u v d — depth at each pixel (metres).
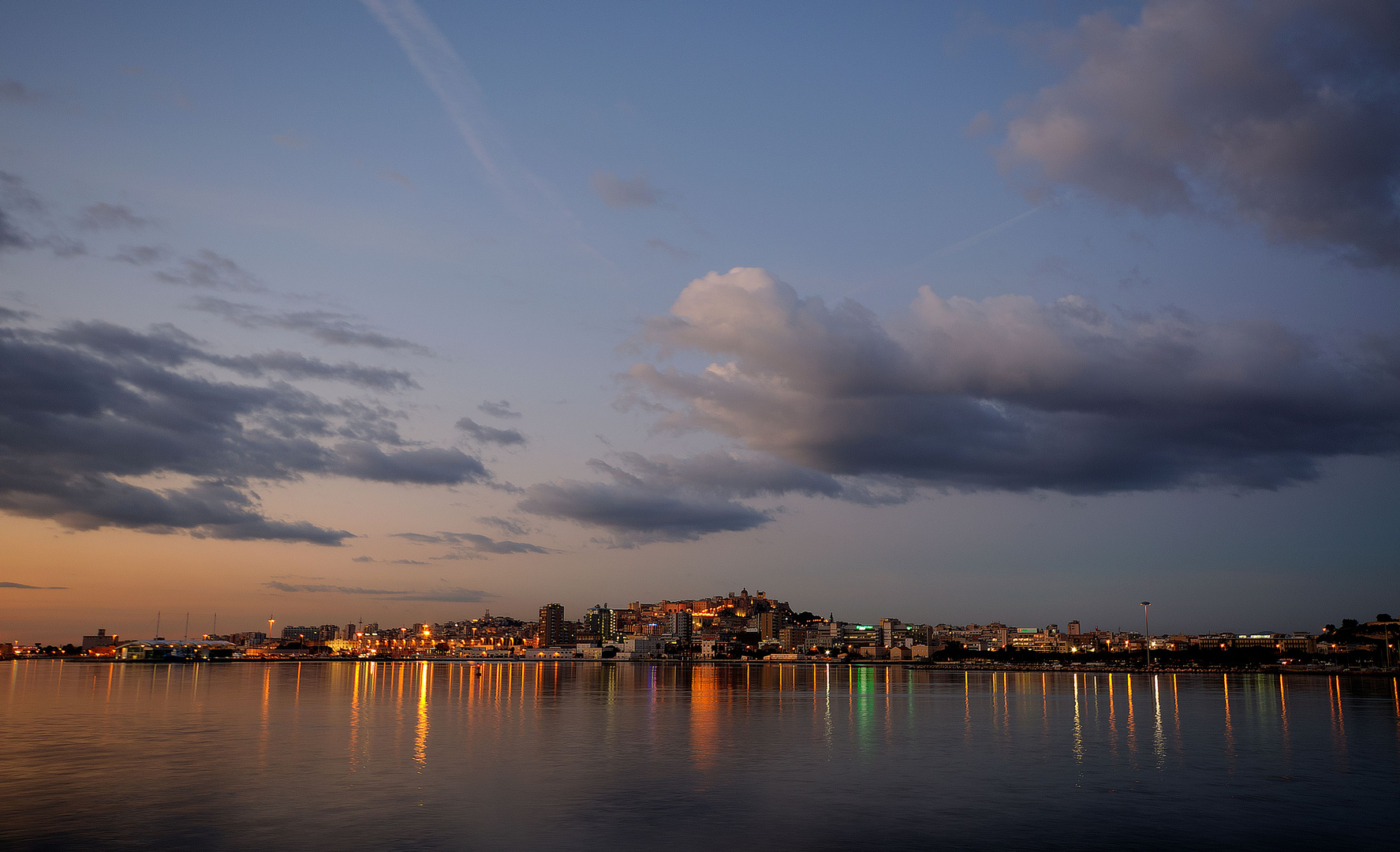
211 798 63.69
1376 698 180.75
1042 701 172.62
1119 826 56.56
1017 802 64.12
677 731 109.62
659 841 52.34
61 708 142.62
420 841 51.91
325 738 101.19
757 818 58.34
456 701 163.25
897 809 61.25
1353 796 66.56
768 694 192.62
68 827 55.09
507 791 66.94
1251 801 64.62
